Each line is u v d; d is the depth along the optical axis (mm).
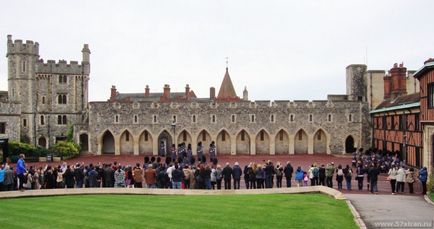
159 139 52688
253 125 50656
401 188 22516
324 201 16109
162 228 11875
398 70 41250
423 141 27141
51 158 44625
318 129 50406
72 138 53594
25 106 53844
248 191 19547
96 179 21031
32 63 54375
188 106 50812
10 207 15375
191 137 50750
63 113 56812
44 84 56156
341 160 43406
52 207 15297
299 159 44719
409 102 32844
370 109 49906
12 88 53906
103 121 51062
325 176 22500
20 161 20375
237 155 50250
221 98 61500
